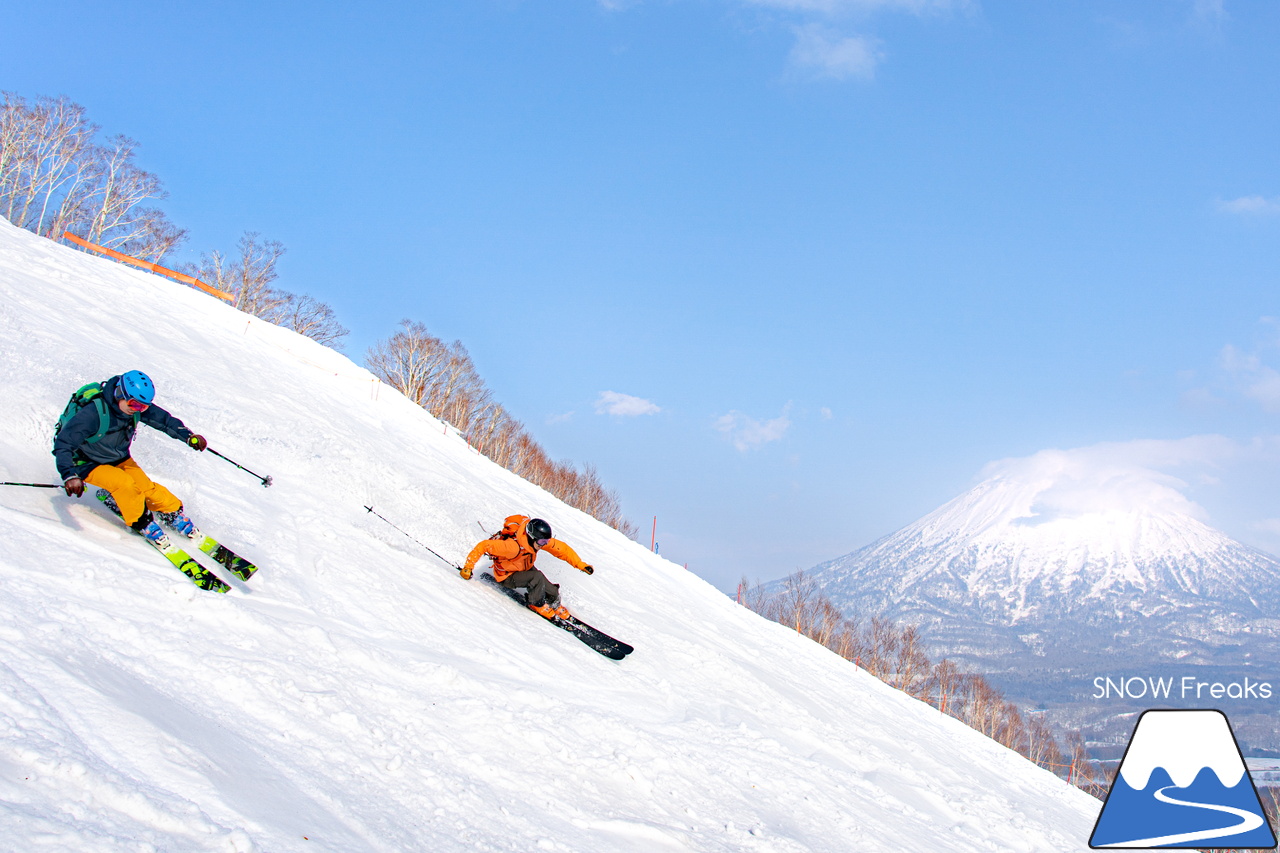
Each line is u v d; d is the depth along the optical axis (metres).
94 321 10.27
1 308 8.05
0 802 2.44
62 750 2.86
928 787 9.04
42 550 4.54
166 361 10.31
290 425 10.13
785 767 7.17
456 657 6.19
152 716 3.43
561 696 6.45
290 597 5.73
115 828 2.60
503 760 4.86
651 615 11.22
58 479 5.62
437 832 3.77
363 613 6.11
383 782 4.00
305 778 3.66
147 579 4.77
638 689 7.67
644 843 4.66
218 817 2.96
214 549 5.45
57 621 3.88
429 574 7.75
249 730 3.84
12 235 13.11
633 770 5.50
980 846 7.66
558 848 4.14
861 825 6.56
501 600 8.25
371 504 9.08
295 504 7.68
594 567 12.99
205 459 7.59
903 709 15.73
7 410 5.99
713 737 7.16
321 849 3.11
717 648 10.92
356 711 4.53
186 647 4.28
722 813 5.57
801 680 12.27
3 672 3.19
